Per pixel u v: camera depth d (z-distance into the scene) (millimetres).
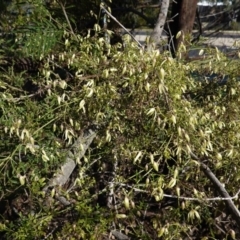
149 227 2020
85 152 2174
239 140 1926
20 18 2771
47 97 2012
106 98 1851
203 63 2166
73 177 2354
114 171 2064
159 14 2621
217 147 1920
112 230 1872
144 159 1976
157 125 1725
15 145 2031
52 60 2367
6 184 2025
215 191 2068
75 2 3154
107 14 2496
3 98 2029
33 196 1876
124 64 1792
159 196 1575
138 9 4500
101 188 2264
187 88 2127
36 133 1913
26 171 2070
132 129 1929
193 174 1899
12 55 3082
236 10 5211
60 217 1918
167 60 1735
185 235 2021
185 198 1712
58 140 2070
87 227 1682
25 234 1717
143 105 1790
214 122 1883
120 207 1917
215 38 4746
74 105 1965
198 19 4117
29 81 2984
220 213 2111
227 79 2184
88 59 2061
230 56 2373
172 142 1737
